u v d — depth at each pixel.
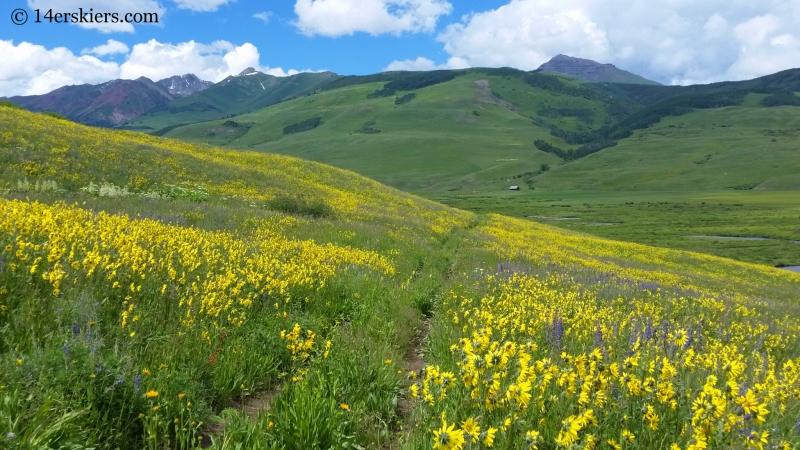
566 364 4.74
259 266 8.62
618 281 17.36
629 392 3.87
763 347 9.16
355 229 20.59
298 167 46.09
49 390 3.49
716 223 94.12
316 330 6.61
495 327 7.00
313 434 3.85
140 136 42.66
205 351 5.10
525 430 3.41
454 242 25.53
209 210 18.67
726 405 3.15
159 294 6.11
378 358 5.96
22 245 5.22
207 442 3.98
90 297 5.17
